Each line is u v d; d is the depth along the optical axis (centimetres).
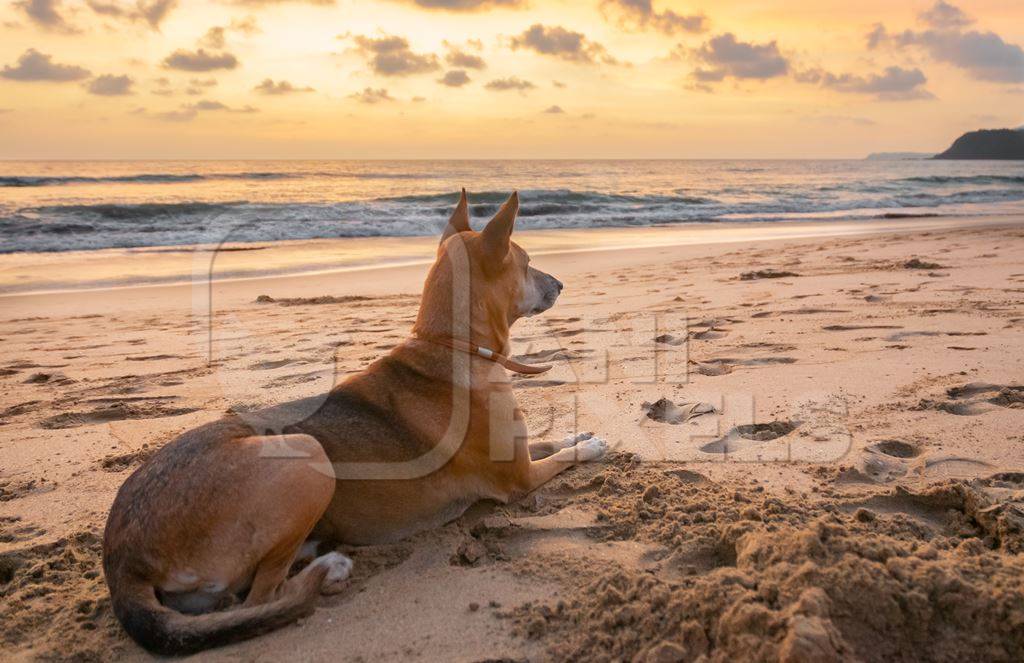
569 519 373
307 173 4269
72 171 5203
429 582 328
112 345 827
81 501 425
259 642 292
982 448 421
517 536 363
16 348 818
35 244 1694
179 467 307
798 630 234
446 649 278
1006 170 9431
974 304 776
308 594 300
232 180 3822
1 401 620
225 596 310
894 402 498
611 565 321
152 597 288
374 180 3653
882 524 327
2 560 355
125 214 2162
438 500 374
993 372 541
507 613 297
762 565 284
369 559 351
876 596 251
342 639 290
